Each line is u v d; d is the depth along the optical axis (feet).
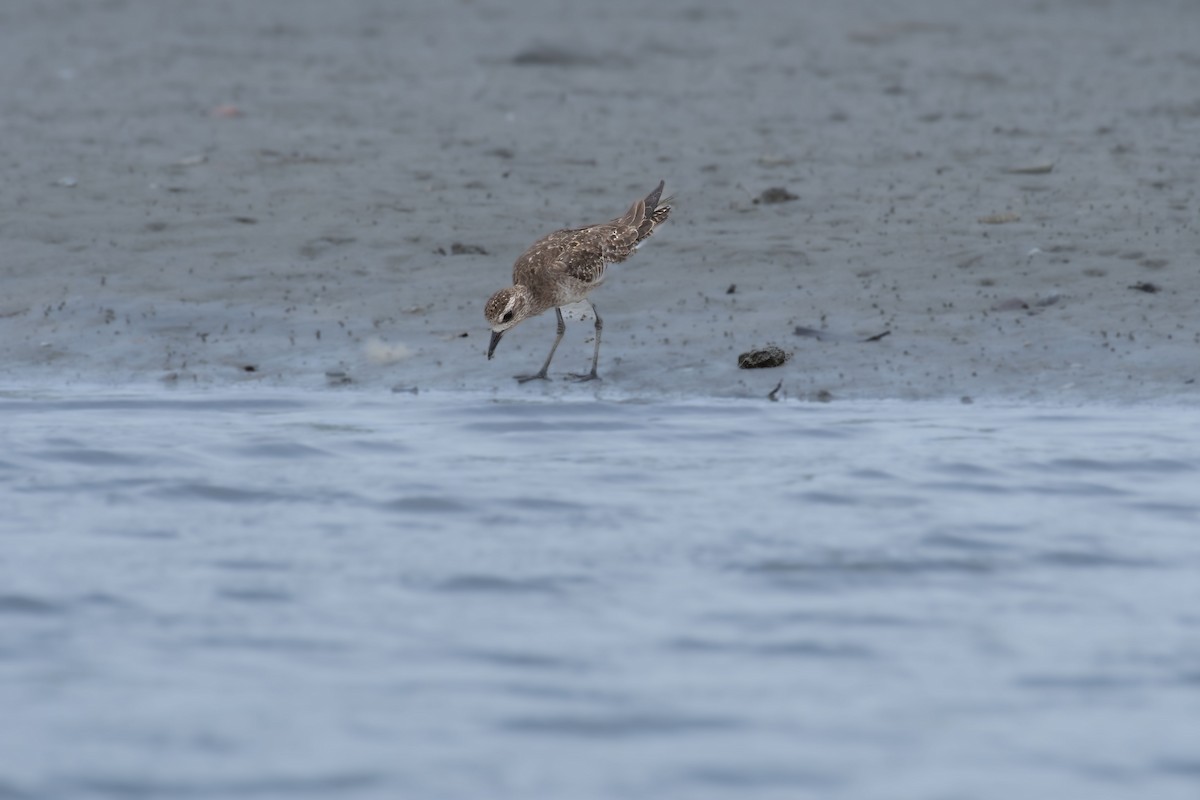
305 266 74.79
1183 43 158.10
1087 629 33.83
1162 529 40.88
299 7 189.67
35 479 45.70
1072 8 192.75
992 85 129.90
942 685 30.91
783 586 36.52
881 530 40.70
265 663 31.99
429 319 68.13
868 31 163.53
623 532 40.52
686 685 30.91
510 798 26.50
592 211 85.10
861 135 106.11
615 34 164.14
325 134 106.22
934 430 52.70
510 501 43.45
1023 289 69.36
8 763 27.71
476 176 93.09
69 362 63.77
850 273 72.33
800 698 30.32
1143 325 64.54
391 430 52.65
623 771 27.43
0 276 72.84
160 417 54.60
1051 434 51.93
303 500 43.57
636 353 63.72
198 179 91.40
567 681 31.09
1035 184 88.84
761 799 26.45
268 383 61.46
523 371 62.54
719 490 44.68
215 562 38.14
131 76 133.49
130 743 28.48
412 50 152.66
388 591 36.14
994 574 37.42
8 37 159.33
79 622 34.14
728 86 129.59
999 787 26.84
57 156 97.60
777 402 58.34
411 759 27.86
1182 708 29.86
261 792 26.71
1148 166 93.15
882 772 27.40
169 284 72.02
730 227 81.05
